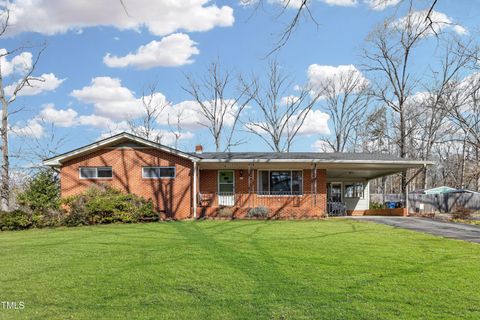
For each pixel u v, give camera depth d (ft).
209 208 72.84
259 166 78.38
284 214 74.38
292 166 78.18
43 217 60.59
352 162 71.97
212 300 20.83
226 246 37.60
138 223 63.36
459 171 157.69
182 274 26.27
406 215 79.56
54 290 22.70
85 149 71.20
